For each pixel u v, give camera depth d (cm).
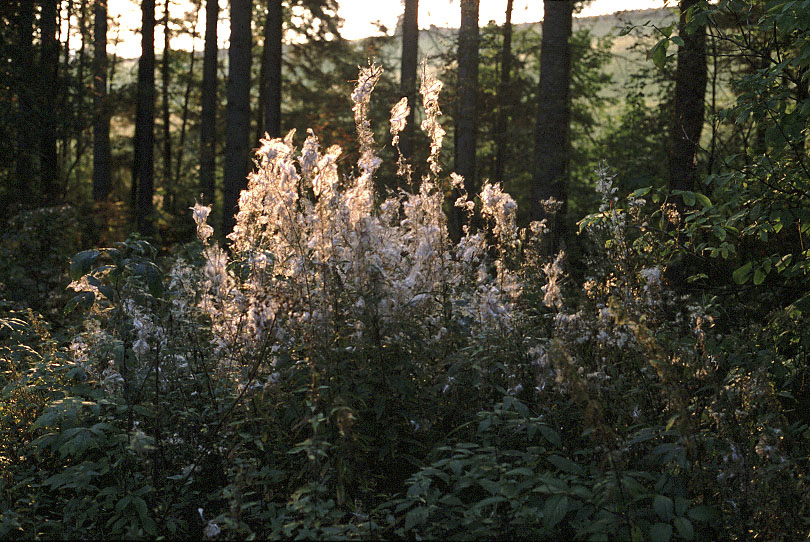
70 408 319
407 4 1645
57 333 591
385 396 307
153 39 1766
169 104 3022
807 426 344
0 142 1234
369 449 301
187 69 3247
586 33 1772
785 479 309
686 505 270
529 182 1858
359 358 309
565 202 1049
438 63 1723
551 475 283
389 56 2280
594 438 276
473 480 278
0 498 316
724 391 316
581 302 345
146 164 1755
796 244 536
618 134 1484
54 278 832
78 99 1366
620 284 367
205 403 361
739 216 439
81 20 2156
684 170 698
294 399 311
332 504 271
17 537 298
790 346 436
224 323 343
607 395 327
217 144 2855
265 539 297
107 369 356
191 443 343
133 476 323
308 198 329
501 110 1819
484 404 332
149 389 353
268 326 318
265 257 332
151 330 332
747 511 300
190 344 360
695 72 690
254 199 350
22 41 1302
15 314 622
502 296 362
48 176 1325
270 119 1841
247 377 329
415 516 268
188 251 832
